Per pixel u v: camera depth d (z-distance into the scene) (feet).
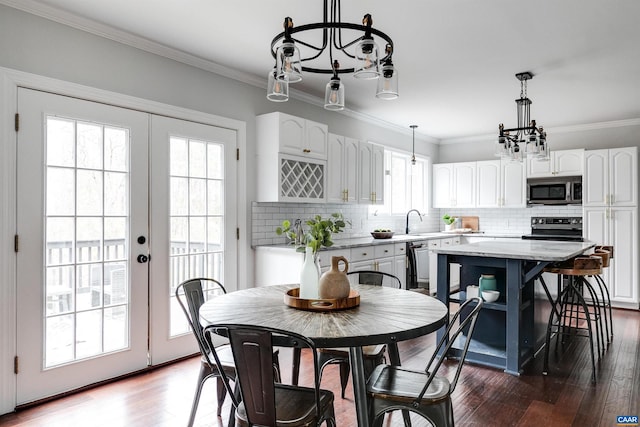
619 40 10.33
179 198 11.23
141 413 8.15
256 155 13.35
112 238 9.82
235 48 10.93
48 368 8.71
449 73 12.70
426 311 6.25
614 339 13.06
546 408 8.32
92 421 7.82
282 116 12.84
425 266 18.37
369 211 18.97
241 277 12.83
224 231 12.30
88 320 9.40
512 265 10.18
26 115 8.45
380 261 15.48
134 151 10.19
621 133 18.81
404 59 11.59
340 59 11.54
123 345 10.02
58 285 8.93
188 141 11.47
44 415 8.05
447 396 5.66
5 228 8.16
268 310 6.35
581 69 12.35
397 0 8.38
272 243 13.92
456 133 22.20
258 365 4.86
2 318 8.12
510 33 9.95
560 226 19.66
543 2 8.48
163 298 10.81
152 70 10.63
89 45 9.43
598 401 8.63
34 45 8.58
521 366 10.45
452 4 8.55
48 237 8.79
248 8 8.77
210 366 6.98
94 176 9.52
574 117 18.28
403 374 6.41
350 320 5.73
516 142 13.62
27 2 8.38
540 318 12.14
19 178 8.36
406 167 21.79
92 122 9.45
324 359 7.91
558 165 19.24
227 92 12.53
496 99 15.57
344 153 15.46
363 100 15.72
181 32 9.95
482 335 11.53
